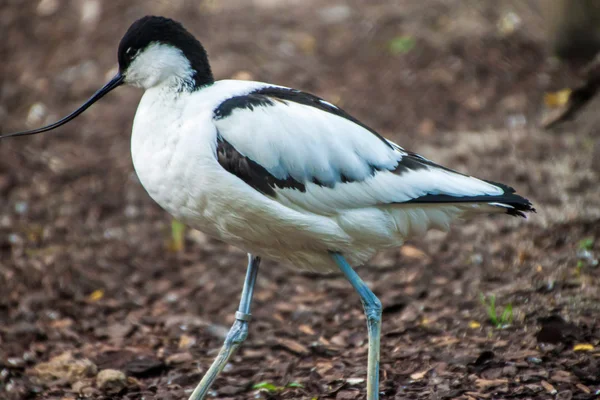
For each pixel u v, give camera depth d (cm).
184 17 1731
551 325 798
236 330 731
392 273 1038
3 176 1305
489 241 1067
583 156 1232
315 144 682
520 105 1430
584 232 1026
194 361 855
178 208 695
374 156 698
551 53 1552
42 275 1054
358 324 914
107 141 1420
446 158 1272
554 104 1348
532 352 783
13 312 969
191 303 1009
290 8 1775
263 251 726
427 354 808
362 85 1516
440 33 1641
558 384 723
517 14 1691
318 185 685
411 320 904
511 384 732
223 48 1612
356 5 1772
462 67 1538
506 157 1260
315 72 1554
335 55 1608
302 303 991
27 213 1215
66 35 1744
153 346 897
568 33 1500
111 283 1052
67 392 790
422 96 1476
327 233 686
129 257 1118
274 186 677
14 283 1030
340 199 689
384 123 1408
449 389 731
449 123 1402
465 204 716
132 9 1777
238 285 1045
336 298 994
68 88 1568
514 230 1080
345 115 720
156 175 683
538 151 1267
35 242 1139
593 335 800
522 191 1158
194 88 695
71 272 1066
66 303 995
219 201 673
